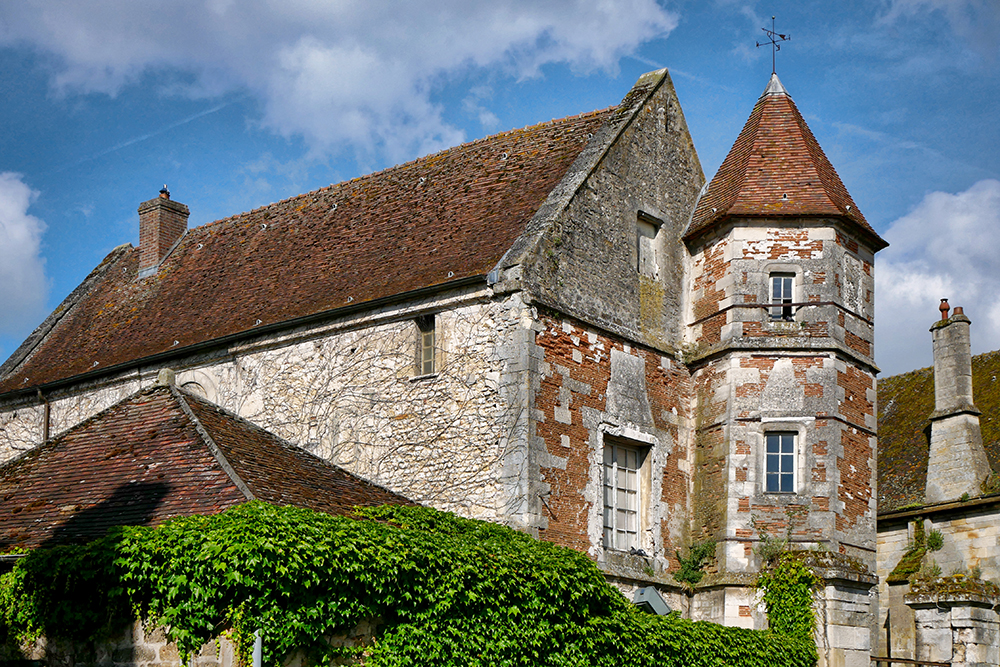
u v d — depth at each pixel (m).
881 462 24.72
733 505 18.03
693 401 19.25
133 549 11.15
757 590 17.39
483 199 19.28
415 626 11.82
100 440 14.62
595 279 17.91
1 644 11.98
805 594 16.64
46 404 22.30
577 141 19.55
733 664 15.09
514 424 16.08
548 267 16.98
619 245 18.62
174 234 24.89
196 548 10.87
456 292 17.00
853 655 16.50
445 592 12.04
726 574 17.75
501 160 20.16
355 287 18.61
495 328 16.58
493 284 16.58
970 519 21.75
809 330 18.53
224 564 10.62
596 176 18.38
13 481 14.20
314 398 18.31
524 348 16.23
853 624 16.64
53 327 24.69
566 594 13.36
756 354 18.55
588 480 16.92
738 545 17.84
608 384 17.70
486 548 12.88
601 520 17.08
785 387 18.34
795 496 17.89
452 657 12.05
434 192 20.36
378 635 11.65
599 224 18.25
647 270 19.33
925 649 15.82
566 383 16.84
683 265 20.00
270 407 18.83
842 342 18.64
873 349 19.42
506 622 12.63
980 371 25.23
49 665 11.73
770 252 18.91
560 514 16.30
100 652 11.46
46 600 11.77
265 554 10.68
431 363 17.33
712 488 18.47
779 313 18.75
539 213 17.64
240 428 15.10
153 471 13.43
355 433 17.66
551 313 16.83
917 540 22.53
